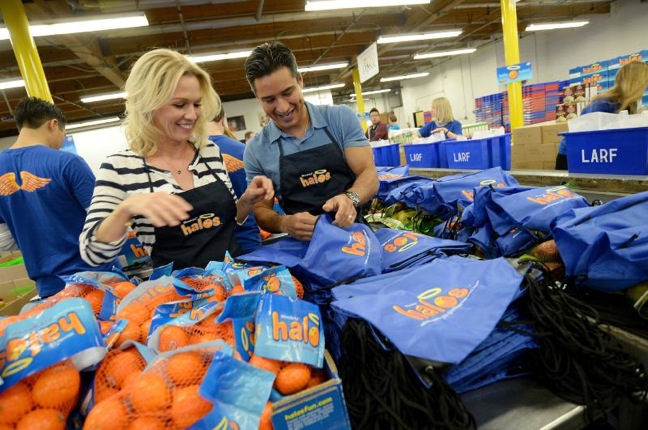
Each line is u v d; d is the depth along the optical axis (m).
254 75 1.12
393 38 7.91
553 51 10.70
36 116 1.62
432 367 0.59
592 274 0.84
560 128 2.68
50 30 4.55
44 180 1.48
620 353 0.71
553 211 1.06
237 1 5.92
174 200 0.82
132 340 0.62
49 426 0.49
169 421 0.50
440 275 0.84
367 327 0.69
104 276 0.92
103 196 1.01
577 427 0.65
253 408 0.52
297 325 0.64
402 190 1.83
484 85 13.07
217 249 1.12
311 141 1.29
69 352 0.53
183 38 7.25
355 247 0.97
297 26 7.79
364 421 0.60
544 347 0.71
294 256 1.02
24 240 1.54
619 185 1.46
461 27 9.17
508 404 0.68
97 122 12.15
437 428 0.57
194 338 0.65
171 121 1.01
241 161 1.65
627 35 8.94
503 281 0.77
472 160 2.59
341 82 14.42
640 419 0.77
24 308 0.88
